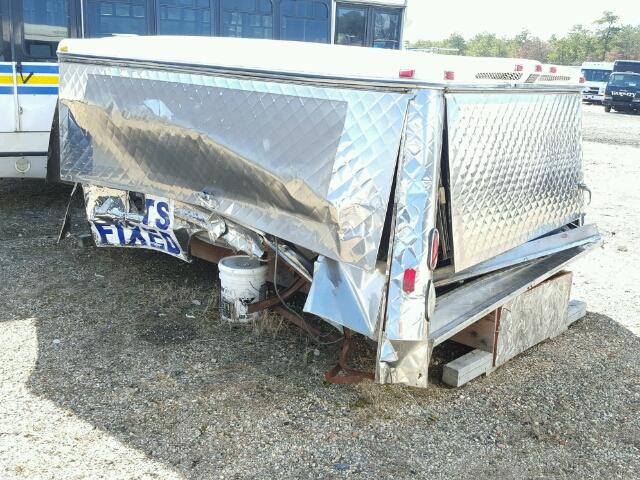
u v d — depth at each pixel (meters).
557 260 5.16
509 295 4.47
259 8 9.80
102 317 5.36
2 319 5.24
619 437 4.07
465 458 3.78
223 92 4.84
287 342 5.03
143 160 5.52
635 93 31.98
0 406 4.02
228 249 5.81
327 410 4.18
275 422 4.02
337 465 3.65
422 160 3.76
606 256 7.81
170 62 5.22
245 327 5.25
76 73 6.06
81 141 6.06
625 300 6.36
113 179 5.81
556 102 5.02
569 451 3.90
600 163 15.27
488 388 4.56
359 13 10.66
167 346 4.90
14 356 4.66
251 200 4.69
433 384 4.57
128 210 5.86
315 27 10.30
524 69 4.54
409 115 3.79
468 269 4.37
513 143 4.50
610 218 9.75
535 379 4.72
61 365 4.57
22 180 10.10
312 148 4.22
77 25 8.46
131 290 5.94
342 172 4.04
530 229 4.91
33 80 8.16
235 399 4.24
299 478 3.53
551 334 5.35
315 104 4.23
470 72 4.00
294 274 5.19
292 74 4.37
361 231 3.93
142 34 8.96
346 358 4.44
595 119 28.12
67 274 6.26
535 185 4.86
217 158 4.87
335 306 4.02
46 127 8.34
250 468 3.59
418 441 3.92
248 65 4.65
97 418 3.96
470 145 4.07
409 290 3.78
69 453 3.62
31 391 4.22
